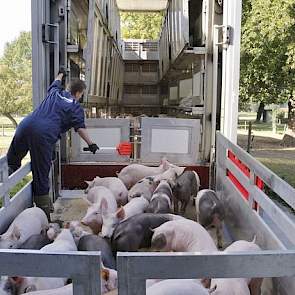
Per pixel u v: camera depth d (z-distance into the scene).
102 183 4.19
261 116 25.17
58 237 2.86
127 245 2.93
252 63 14.98
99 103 6.46
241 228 3.37
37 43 4.21
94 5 4.72
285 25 13.24
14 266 1.41
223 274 1.42
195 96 5.43
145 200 3.64
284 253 1.43
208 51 4.64
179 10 5.93
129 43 11.51
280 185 2.32
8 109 14.26
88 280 1.41
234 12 4.37
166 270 1.39
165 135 4.78
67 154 4.73
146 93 11.86
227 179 3.99
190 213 4.19
